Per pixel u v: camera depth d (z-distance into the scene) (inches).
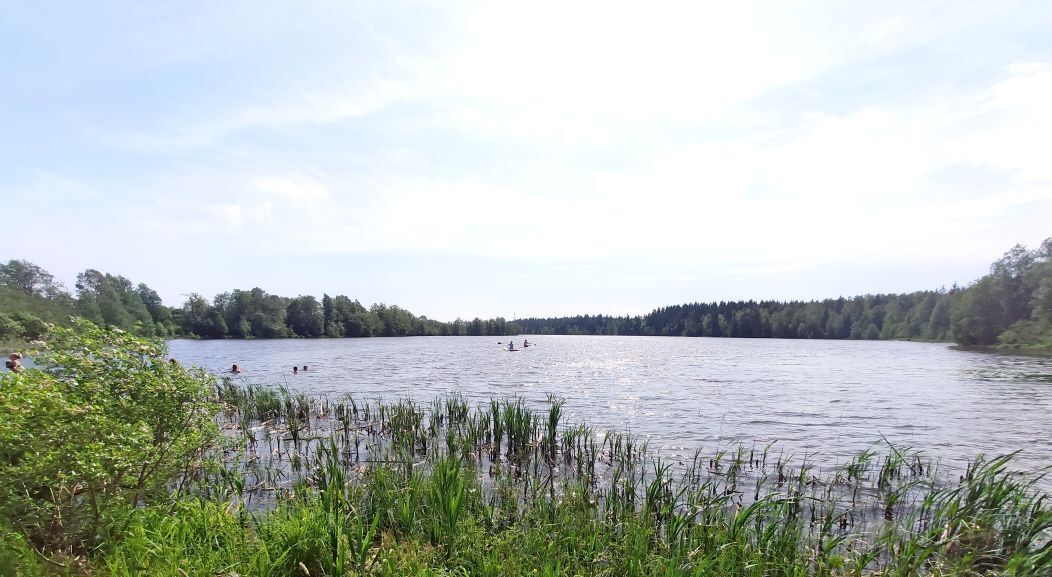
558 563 249.3
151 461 261.6
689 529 309.0
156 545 232.7
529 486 451.2
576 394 1175.0
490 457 562.6
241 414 815.1
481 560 254.5
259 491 422.9
